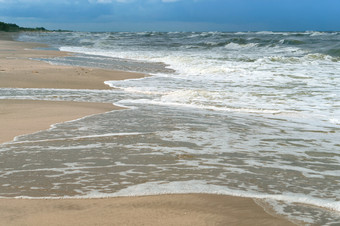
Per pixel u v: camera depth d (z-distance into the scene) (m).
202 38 52.84
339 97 10.30
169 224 2.78
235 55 26.20
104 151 4.98
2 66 15.50
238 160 4.71
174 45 40.38
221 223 2.82
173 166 4.37
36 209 3.08
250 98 10.27
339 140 5.97
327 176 4.16
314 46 30.36
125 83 13.18
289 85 12.61
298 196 3.48
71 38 62.22
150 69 18.05
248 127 6.82
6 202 3.24
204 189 3.60
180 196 3.41
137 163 4.46
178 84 13.06
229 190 3.59
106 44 42.50
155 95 10.83
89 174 4.04
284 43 34.06
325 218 2.96
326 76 14.60
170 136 5.91
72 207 3.13
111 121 7.00
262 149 5.30
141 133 6.06
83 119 7.15
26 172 4.09
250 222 2.84
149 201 3.28
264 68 17.38
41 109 8.14
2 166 4.30
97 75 14.57
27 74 13.64
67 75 14.01
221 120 7.40
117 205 3.18
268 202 3.29
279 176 4.12
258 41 37.19
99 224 2.77
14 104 8.70
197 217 2.93
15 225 2.75
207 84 13.06
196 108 8.82
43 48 33.72
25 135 5.82
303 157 4.95
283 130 6.64
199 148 5.23
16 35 80.94
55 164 4.39
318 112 8.41
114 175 4.01
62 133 5.96
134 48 36.22
